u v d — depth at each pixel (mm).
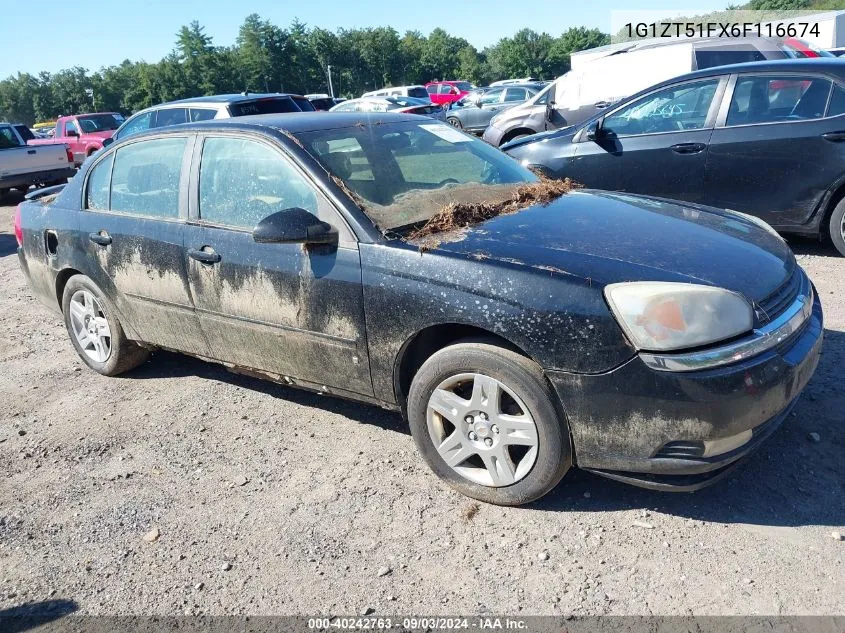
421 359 3260
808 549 2658
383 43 100062
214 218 3779
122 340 4582
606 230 3160
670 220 3367
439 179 3773
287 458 3604
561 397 2744
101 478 3564
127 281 4238
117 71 97562
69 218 4590
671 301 2582
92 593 2744
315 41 94438
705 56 11641
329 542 2924
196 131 3955
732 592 2479
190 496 3340
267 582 2725
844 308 5031
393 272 3066
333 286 3244
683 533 2805
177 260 3887
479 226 3252
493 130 13977
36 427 4180
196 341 4023
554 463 2840
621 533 2834
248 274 3555
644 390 2596
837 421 3479
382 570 2732
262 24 86000
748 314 2652
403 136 3998
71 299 4781
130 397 4492
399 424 3863
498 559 2744
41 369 5102
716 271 2787
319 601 2607
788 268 3080
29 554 3008
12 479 3625
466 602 2543
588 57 13836
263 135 3633
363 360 3264
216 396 4402
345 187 3344
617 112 7047
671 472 2668
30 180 15305
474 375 2939
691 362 2543
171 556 2920
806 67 6031
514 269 2812
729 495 3016
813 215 6148
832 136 5840
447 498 3152
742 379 2557
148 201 4141
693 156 6527
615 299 2637
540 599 2529
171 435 3943
